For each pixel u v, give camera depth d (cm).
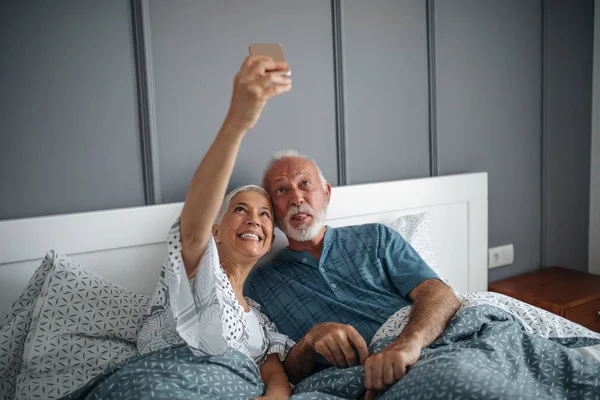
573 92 278
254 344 151
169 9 175
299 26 200
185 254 125
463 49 242
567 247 286
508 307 164
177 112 179
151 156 174
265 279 177
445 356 122
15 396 130
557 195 279
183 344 130
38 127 159
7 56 153
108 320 143
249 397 128
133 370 121
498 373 116
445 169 242
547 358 129
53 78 160
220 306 127
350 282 174
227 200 162
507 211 264
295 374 156
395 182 216
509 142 261
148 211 168
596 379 122
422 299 155
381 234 181
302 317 169
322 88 207
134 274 167
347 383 133
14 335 137
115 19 167
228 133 114
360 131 218
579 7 276
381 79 221
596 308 231
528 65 264
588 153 288
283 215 173
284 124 200
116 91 169
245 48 190
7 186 156
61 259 146
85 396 127
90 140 166
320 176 181
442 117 239
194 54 180
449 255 235
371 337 161
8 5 153
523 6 259
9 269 150
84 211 166
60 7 159
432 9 230
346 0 209
